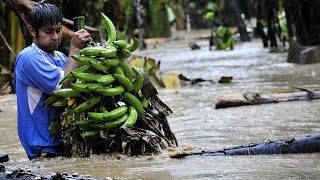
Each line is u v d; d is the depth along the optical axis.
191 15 33.59
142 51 20.86
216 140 6.47
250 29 25.70
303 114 7.71
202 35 28.81
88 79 5.83
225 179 4.92
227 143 6.28
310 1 15.41
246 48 19.81
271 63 14.71
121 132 5.82
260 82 11.34
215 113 8.26
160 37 26.72
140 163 5.57
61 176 4.31
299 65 13.88
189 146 6.12
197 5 32.91
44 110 6.20
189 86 11.62
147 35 25.92
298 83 10.77
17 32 13.07
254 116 7.80
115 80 5.97
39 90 6.21
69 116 5.99
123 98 5.99
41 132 6.20
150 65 11.75
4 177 4.40
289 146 5.77
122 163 5.61
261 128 6.97
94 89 5.82
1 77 12.01
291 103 8.67
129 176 5.12
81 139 5.99
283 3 16.47
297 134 6.51
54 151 6.18
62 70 6.12
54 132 6.19
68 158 5.99
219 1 26.25
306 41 15.66
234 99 8.75
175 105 9.25
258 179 4.88
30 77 6.17
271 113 7.93
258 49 19.16
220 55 18.05
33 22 6.25
